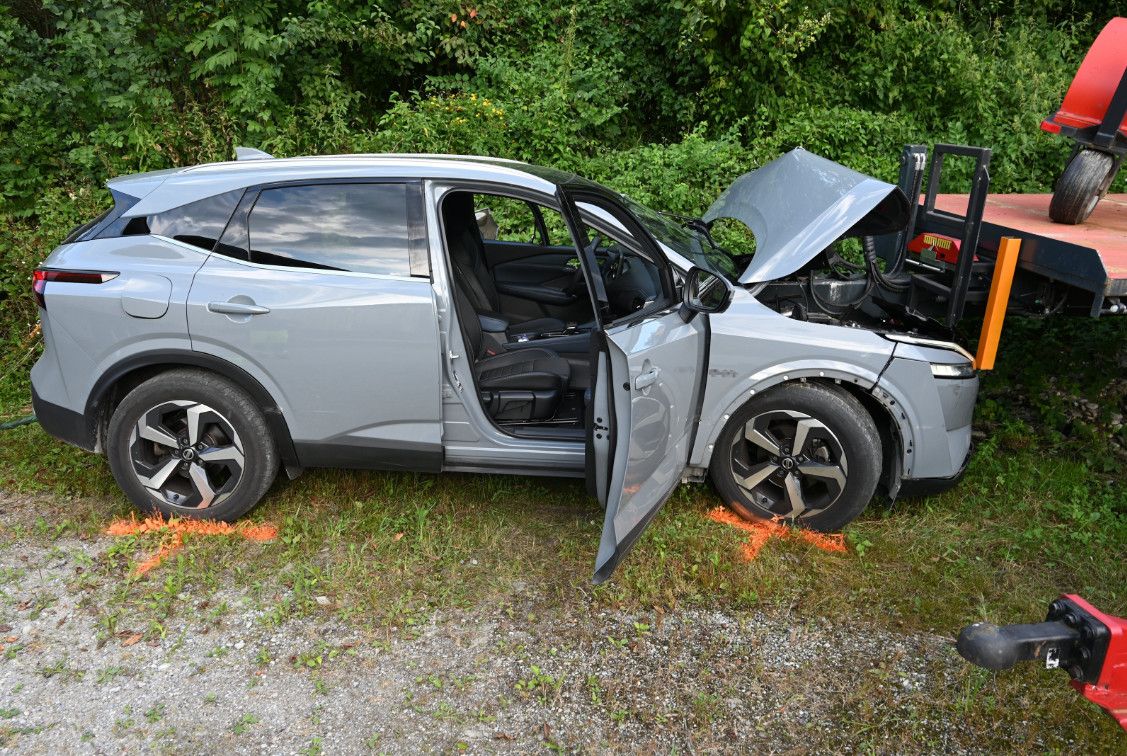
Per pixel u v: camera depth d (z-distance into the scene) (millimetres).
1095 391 5441
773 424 3855
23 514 4027
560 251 5184
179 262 3617
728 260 4316
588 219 3723
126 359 3627
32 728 2729
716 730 2799
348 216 3604
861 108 10102
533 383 3850
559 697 2926
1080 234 3889
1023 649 1724
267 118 8438
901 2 10656
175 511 3834
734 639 3250
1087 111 4105
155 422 3713
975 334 6004
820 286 4121
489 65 9625
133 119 7801
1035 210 4730
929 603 3441
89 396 3703
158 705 2846
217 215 3650
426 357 3543
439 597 3439
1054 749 2734
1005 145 9562
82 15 8008
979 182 3887
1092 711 2875
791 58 9695
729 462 3900
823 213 3670
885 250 4879
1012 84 10164
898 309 4285
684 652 3168
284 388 3615
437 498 4160
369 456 3744
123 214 3740
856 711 2898
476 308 4219
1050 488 4422
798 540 3801
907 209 3840
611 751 2701
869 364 3680
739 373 3717
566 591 3502
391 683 2980
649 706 2896
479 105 8703
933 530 3986
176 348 3594
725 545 3756
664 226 4188
